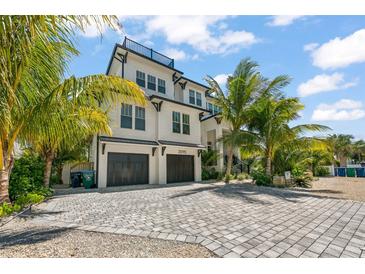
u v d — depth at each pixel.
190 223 4.90
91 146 15.02
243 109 15.50
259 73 15.30
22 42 4.01
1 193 6.34
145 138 15.16
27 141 7.29
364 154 39.31
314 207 6.70
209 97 23.23
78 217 5.52
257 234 4.14
